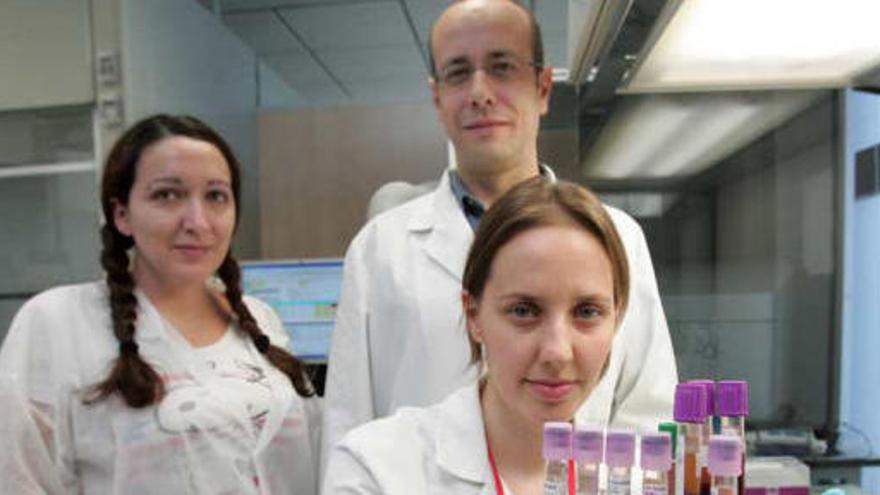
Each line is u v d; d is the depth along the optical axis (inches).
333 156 89.2
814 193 65.5
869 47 45.4
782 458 48.6
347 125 89.0
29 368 42.5
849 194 64.7
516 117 45.1
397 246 48.9
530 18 45.4
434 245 48.1
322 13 134.0
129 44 82.7
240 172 48.2
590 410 39.8
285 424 46.8
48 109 85.0
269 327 53.4
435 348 44.9
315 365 67.8
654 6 37.2
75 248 84.7
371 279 48.8
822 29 41.3
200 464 42.3
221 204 45.9
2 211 86.5
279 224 90.0
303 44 149.6
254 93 126.9
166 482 41.5
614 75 54.1
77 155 84.7
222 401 44.1
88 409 42.1
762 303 66.2
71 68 83.4
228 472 43.0
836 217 64.9
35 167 85.7
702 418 23.4
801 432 63.1
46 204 85.7
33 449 40.9
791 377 65.5
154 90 87.8
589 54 47.4
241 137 102.4
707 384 23.8
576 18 45.8
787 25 40.4
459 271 46.3
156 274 46.6
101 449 41.9
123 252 46.4
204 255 45.1
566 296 24.2
